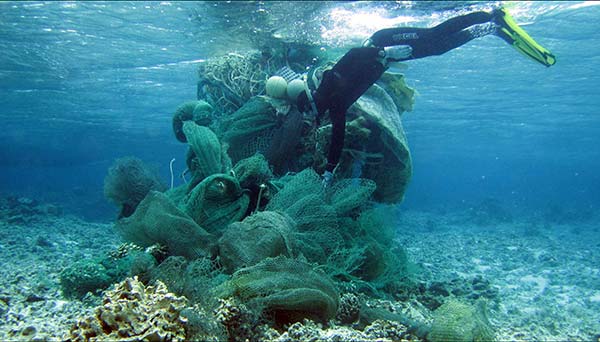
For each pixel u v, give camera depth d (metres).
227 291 3.84
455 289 6.40
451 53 13.12
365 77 6.21
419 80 16.52
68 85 17.41
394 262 6.21
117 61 13.64
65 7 9.11
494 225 22.38
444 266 9.55
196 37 10.57
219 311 3.53
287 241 4.72
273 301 3.74
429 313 5.46
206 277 4.14
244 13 8.59
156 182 8.04
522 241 14.87
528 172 107.25
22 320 4.21
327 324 4.13
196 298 3.58
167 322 3.02
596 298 6.79
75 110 23.45
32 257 8.26
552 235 17.78
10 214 15.44
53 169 79.62
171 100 20.64
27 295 5.13
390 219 6.74
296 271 4.12
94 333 3.01
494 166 83.19
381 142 7.25
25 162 52.50
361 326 4.37
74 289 5.21
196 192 5.65
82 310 4.58
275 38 9.32
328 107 6.09
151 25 9.95
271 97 7.27
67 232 12.64
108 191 7.79
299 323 3.80
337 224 5.68
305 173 5.98
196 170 6.98
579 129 31.50
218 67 8.88
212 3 8.27
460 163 74.06
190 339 3.07
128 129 31.36
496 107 22.48
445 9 8.56
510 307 6.01
